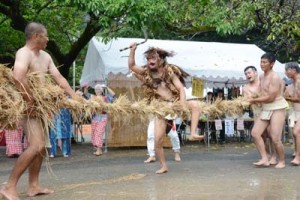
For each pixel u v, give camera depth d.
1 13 14.27
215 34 20.62
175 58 12.84
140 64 11.95
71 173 8.09
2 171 8.66
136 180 7.14
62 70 14.37
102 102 5.56
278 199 5.60
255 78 8.59
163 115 5.86
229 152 11.28
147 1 9.99
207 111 6.32
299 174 7.48
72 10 15.23
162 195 5.90
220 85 14.23
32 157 5.39
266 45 18.02
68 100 5.44
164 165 7.85
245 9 10.33
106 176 7.67
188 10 11.60
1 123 5.11
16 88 5.18
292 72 8.56
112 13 10.11
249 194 5.91
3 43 14.93
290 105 9.20
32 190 6.01
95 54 12.70
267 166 8.44
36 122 5.39
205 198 5.69
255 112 8.42
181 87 6.45
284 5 10.27
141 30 11.07
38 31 5.46
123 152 11.76
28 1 14.02
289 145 12.67
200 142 14.05
